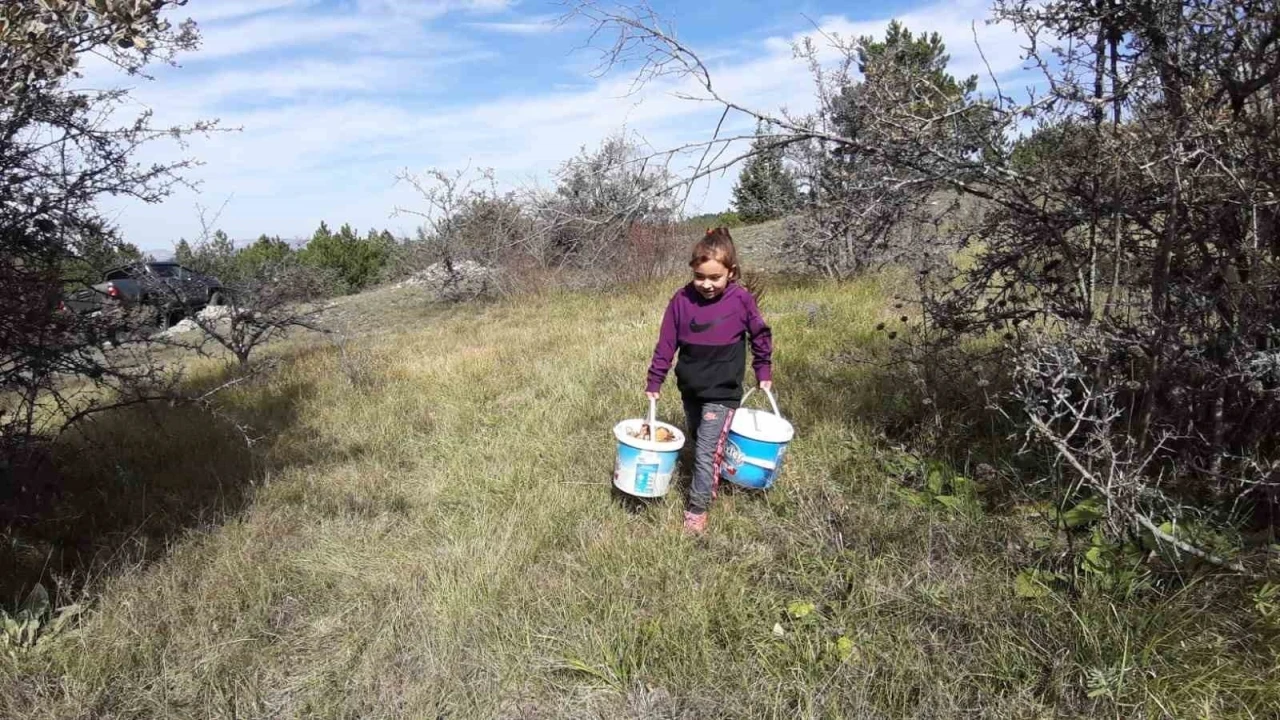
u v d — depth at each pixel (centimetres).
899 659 250
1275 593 247
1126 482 268
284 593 319
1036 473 352
